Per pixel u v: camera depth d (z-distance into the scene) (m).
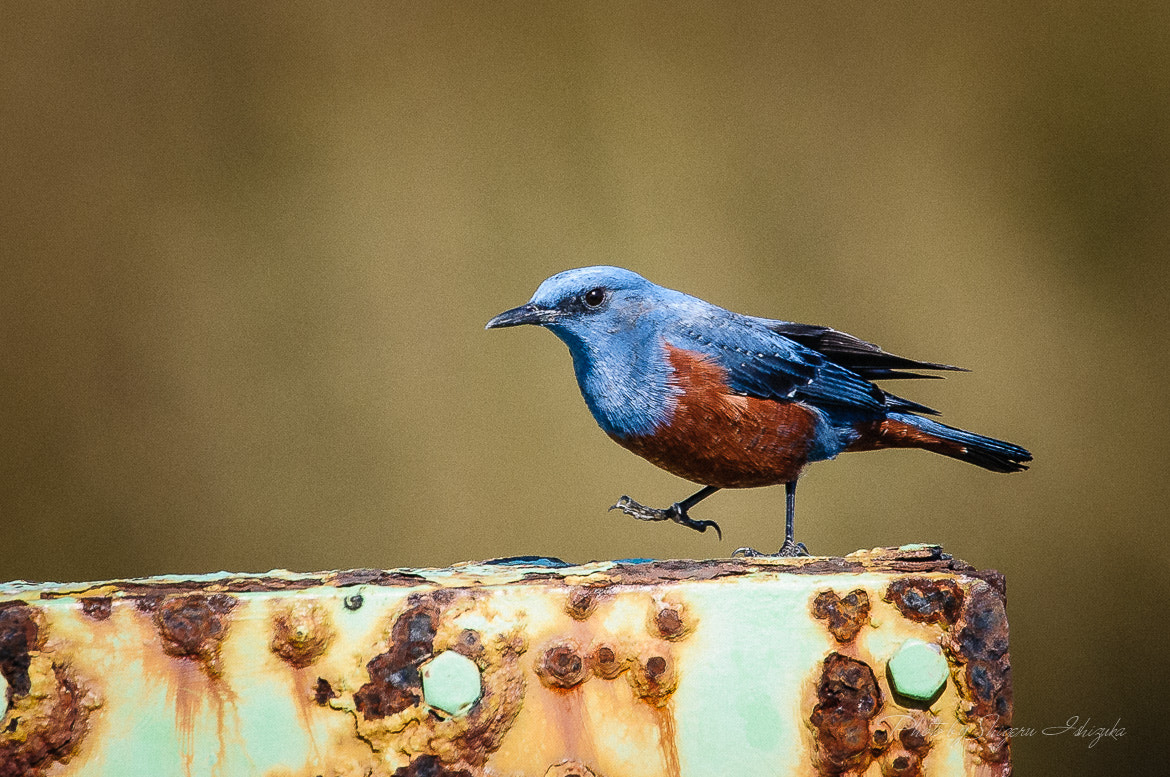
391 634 6.10
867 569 6.14
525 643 6.10
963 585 6.11
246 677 6.09
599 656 6.10
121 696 6.09
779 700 6.10
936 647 6.11
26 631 6.08
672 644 6.11
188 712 6.09
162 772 6.08
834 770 6.10
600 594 6.11
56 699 6.08
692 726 6.10
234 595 6.09
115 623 6.09
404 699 6.09
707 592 6.11
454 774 6.09
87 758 6.08
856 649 6.11
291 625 6.09
